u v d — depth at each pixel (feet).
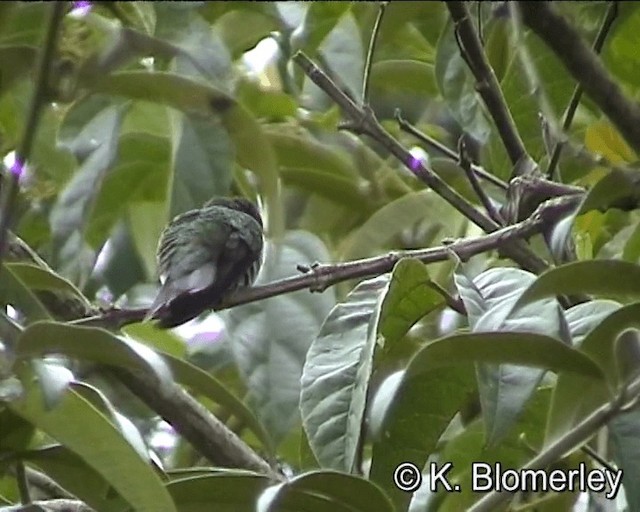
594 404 19.89
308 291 27.25
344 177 35.29
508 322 19.98
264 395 26.13
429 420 21.15
